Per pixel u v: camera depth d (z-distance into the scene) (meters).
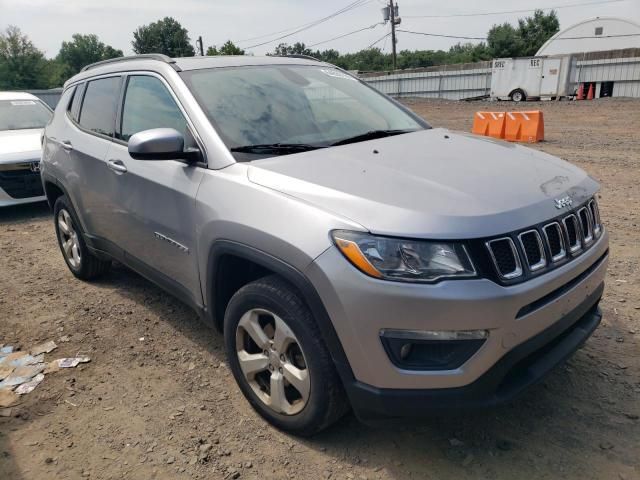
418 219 2.25
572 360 3.39
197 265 3.10
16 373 3.50
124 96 3.91
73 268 4.98
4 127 8.43
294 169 2.74
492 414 2.94
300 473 2.59
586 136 13.70
